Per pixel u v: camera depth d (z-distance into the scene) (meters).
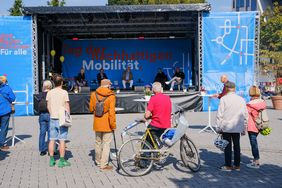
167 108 7.38
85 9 18.22
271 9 40.56
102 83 7.64
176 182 6.75
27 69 18.11
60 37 26.22
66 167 7.95
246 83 18.61
